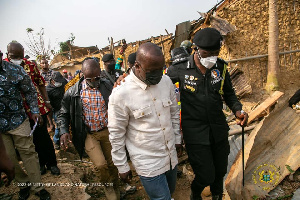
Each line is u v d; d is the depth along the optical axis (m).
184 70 2.45
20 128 2.63
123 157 2.06
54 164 3.62
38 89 3.55
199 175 2.45
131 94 1.90
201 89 2.39
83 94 2.83
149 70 1.78
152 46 1.80
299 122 3.43
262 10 8.05
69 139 2.79
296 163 3.07
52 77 5.10
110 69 4.23
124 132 2.02
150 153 2.01
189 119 2.47
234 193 2.93
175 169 2.25
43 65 5.27
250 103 7.49
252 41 8.20
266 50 8.26
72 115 2.86
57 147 5.08
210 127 2.44
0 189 3.21
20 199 2.98
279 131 3.46
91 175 4.00
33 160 2.79
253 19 8.11
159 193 2.03
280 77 8.46
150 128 1.96
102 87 2.91
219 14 8.21
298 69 8.47
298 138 3.30
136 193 3.44
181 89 2.48
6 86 2.48
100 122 2.84
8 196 3.04
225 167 2.62
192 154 2.46
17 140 2.64
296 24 8.38
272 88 7.80
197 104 2.40
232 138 4.10
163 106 2.01
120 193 3.34
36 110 2.84
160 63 1.77
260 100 7.68
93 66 2.75
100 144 2.98
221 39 2.29
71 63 21.66
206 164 2.41
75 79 3.68
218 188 2.74
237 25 8.20
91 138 2.91
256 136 3.44
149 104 1.94
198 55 2.36
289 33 8.42
